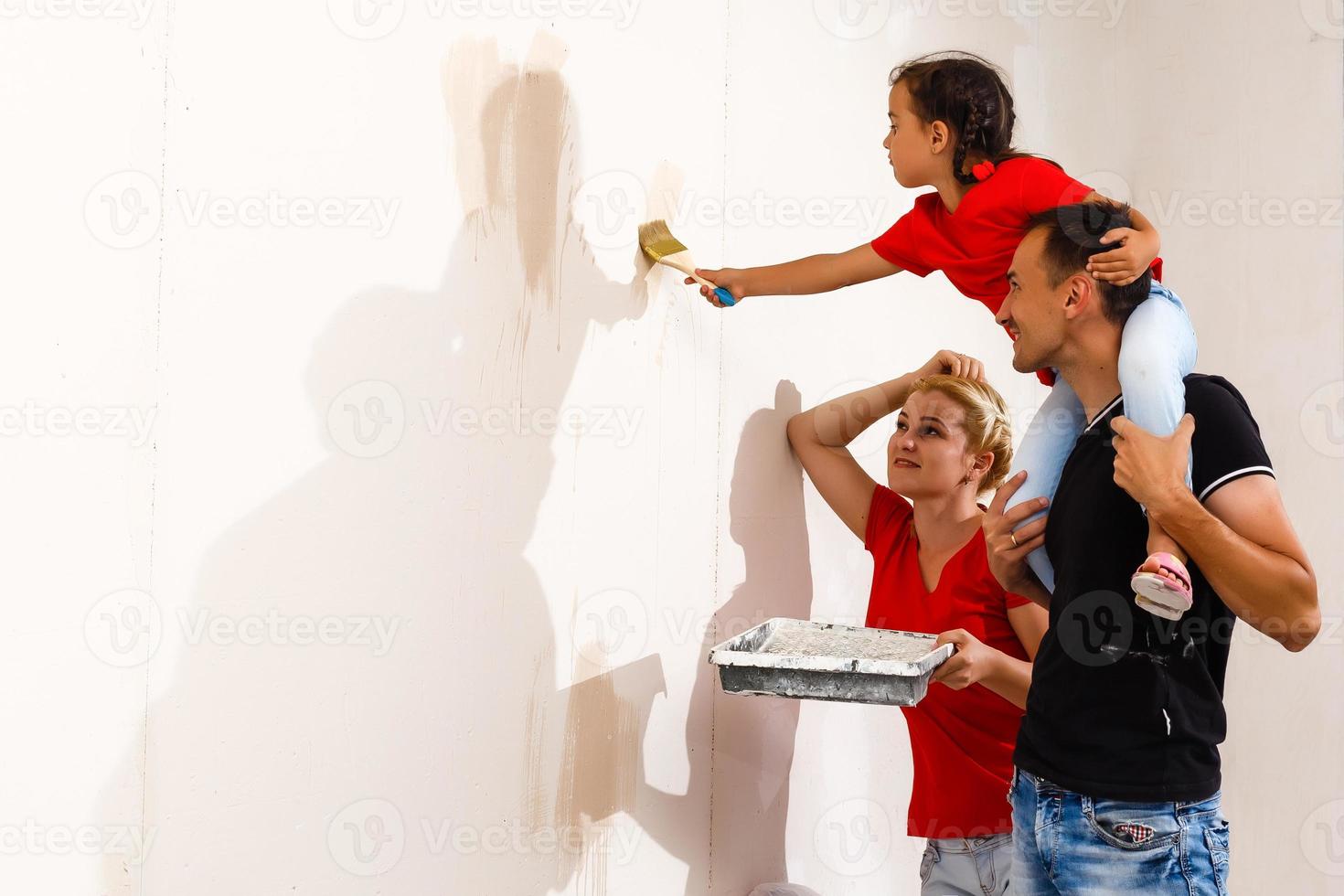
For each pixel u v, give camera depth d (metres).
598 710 1.82
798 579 2.21
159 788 1.34
